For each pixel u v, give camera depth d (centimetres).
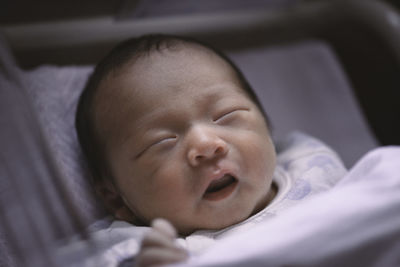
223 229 75
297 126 133
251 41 156
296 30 160
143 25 139
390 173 61
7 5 122
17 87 60
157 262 53
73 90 110
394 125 144
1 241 68
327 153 94
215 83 81
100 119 83
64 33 132
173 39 89
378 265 52
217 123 77
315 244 52
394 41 135
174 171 73
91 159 90
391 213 54
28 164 56
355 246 52
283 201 79
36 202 55
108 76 84
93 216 91
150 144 76
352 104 141
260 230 55
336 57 154
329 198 58
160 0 129
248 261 51
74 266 54
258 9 152
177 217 75
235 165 73
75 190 91
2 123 56
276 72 143
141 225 87
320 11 156
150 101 78
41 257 53
